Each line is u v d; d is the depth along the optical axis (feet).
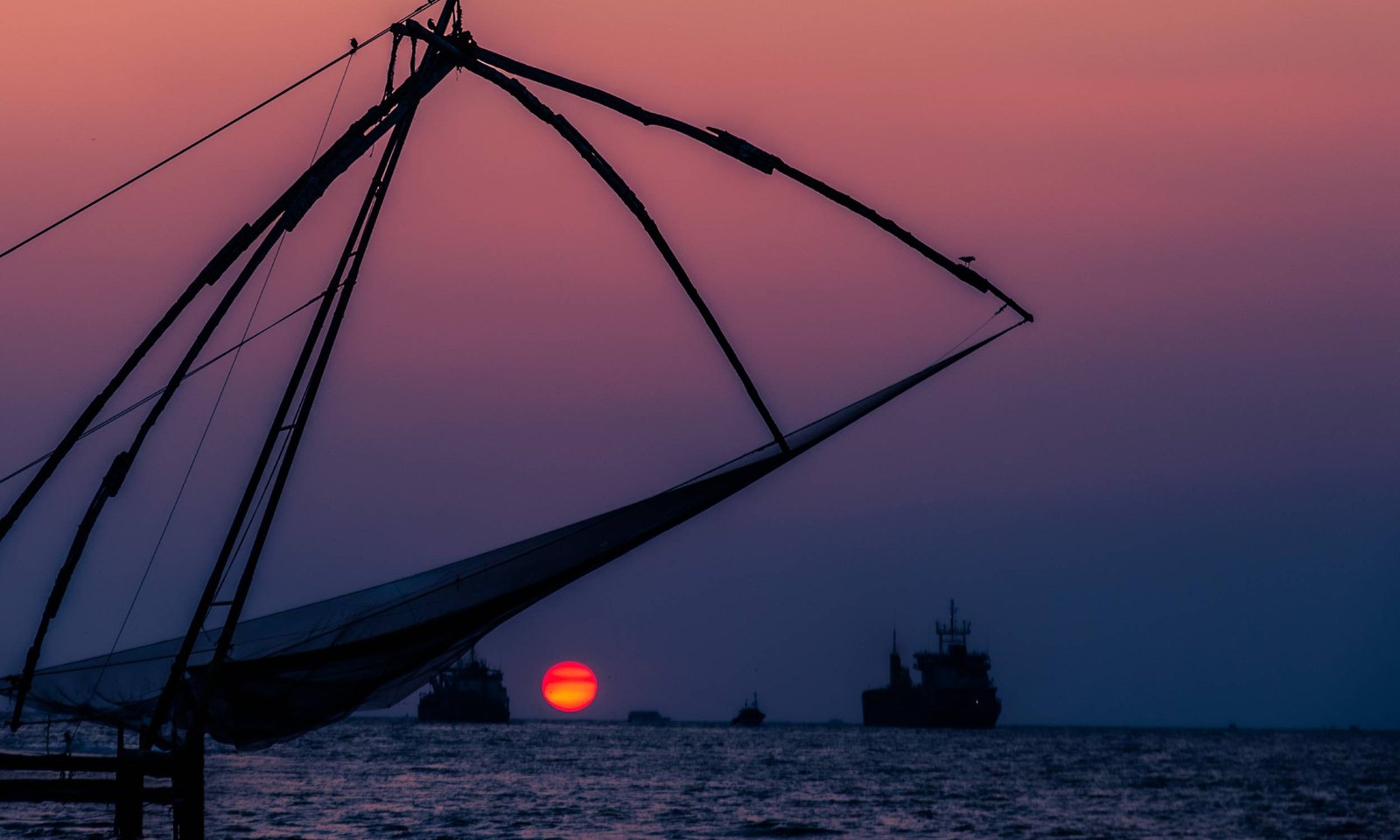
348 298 168.35
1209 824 617.21
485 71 157.07
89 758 178.09
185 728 172.04
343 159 159.74
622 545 164.55
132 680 202.18
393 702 188.96
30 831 350.23
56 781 160.76
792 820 602.03
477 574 171.01
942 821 613.93
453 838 471.21
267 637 201.36
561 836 500.74
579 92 154.61
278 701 170.30
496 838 481.87
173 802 163.22
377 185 167.02
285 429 169.17
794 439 161.27
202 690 168.66
